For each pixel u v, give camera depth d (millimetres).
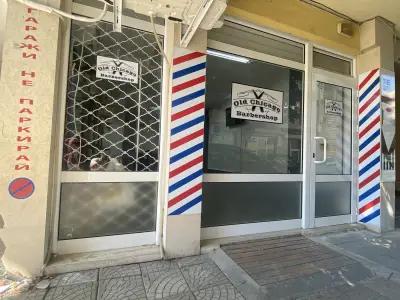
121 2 1956
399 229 3711
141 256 2406
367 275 2320
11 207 2023
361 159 3822
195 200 2629
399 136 6574
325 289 2084
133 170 2559
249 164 3135
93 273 2176
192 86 2637
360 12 3527
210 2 1936
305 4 3297
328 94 3699
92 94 2422
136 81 2574
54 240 2285
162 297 1906
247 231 3080
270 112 3264
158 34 2617
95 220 2441
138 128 2578
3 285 1954
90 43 2416
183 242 2561
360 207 3799
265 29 3180
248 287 2047
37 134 2094
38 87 2098
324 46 3611
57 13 2113
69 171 2328
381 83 3652
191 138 2627
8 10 2035
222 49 2949
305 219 3395
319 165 3574
